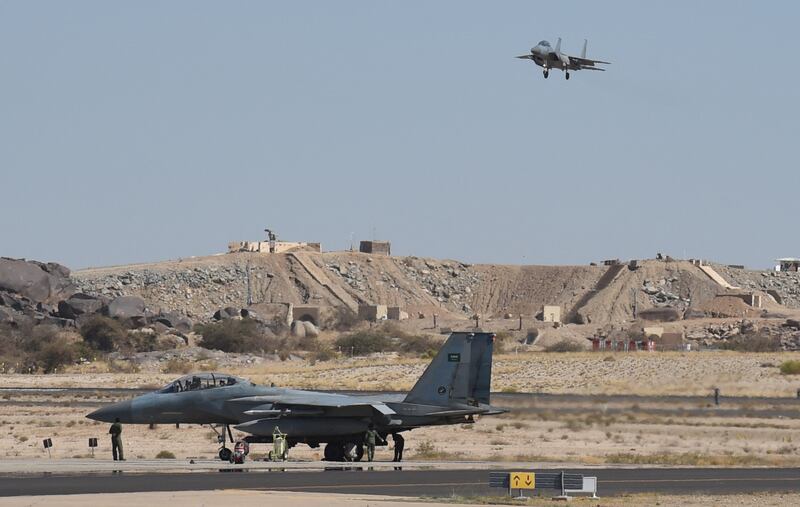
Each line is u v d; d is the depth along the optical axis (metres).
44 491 134.38
